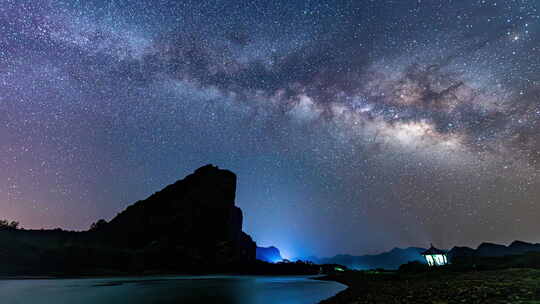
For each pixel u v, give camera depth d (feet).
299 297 57.21
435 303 31.96
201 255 202.49
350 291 58.03
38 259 140.36
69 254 151.12
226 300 52.34
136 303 47.39
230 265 191.42
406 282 63.05
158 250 185.68
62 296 55.36
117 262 162.91
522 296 29.60
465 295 34.04
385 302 37.22
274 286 81.87
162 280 105.60
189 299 53.11
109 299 51.80
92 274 135.74
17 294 57.88
